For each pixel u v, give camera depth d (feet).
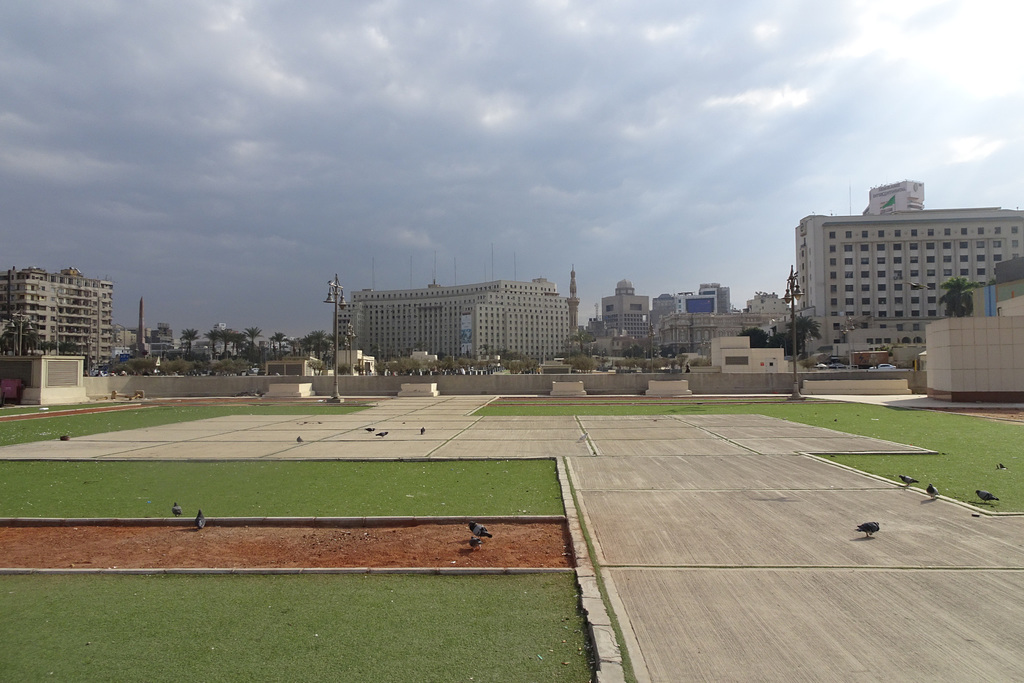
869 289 403.54
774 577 23.22
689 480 41.86
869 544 27.02
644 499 36.32
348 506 35.60
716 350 202.90
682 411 101.24
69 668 17.15
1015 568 23.73
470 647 18.06
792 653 17.38
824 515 32.04
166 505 36.58
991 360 107.65
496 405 120.57
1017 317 106.73
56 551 28.12
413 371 330.75
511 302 638.94
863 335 375.25
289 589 22.91
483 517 32.53
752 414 93.61
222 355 463.42
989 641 17.92
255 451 58.65
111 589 23.20
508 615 20.31
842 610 20.20
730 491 38.19
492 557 26.32
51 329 402.72
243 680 16.30
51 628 19.79
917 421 79.10
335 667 16.93
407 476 45.24
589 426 79.05
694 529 29.81
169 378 159.84
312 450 59.11
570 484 41.04
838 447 55.98
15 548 28.71
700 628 18.98
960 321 108.99
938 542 27.07
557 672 16.56
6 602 22.03
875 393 137.80
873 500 35.17
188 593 22.66
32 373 135.23
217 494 39.45
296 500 37.37
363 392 158.81
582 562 24.94
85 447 63.05
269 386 152.05
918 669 16.42
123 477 45.98
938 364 115.24
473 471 46.91
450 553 26.99
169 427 83.87
